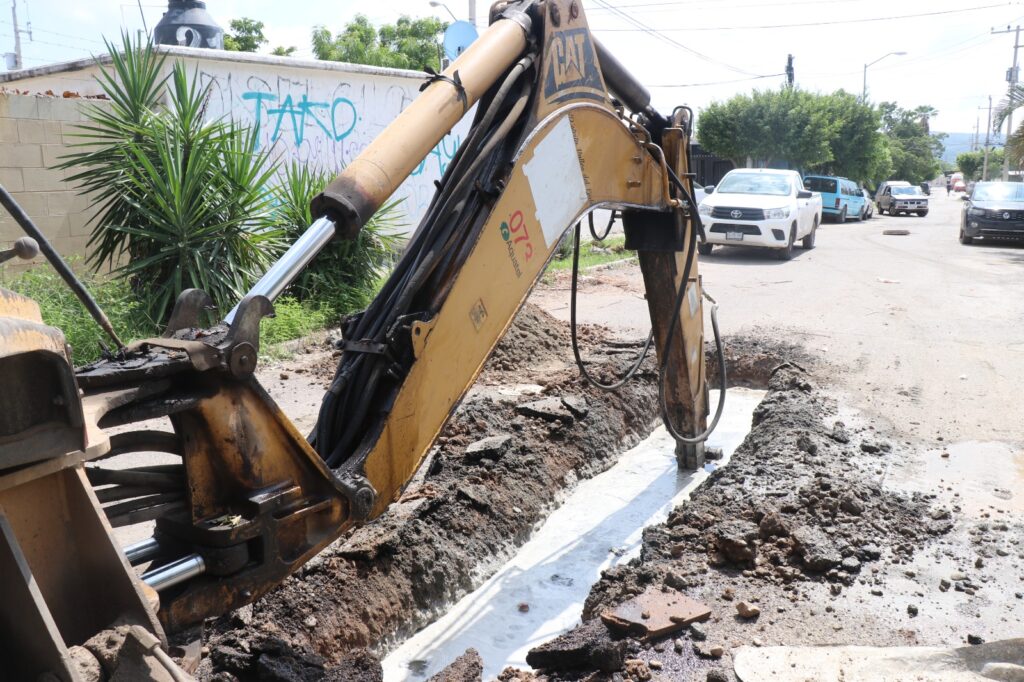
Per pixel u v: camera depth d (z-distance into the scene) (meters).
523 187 4.06
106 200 10.49
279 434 2.91
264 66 12.39
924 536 4.87
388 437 3.43
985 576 4.42
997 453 6.30
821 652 3.64
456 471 6.10
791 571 4.43
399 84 14.84
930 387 7.94
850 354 9.13
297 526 2.99
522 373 8.77
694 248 6.03
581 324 10.88
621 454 7.45
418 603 4.80
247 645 3.85
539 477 6.38
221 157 10.31
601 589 4.60
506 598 5.05
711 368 9.30
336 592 4.45
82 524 2.22
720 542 4.64
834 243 21.88
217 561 2.74
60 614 2.21
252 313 2.76
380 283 11.57
